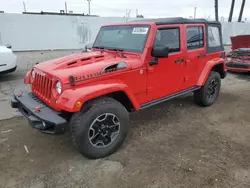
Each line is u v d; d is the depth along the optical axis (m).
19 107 3.47
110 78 3.19
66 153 3.33
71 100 2.74
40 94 3.29
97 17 16.16
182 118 4.59
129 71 3.38
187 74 4.47
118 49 3.88
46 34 14.92
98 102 3.03
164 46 3.59
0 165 3.03
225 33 20.95
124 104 3.57
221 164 3.10
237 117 4.70
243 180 2.80
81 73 2.96
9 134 3.83
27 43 14.58
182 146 3.54
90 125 2.95
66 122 2.79
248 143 3.66
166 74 4.00
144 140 3.71
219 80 5.33
